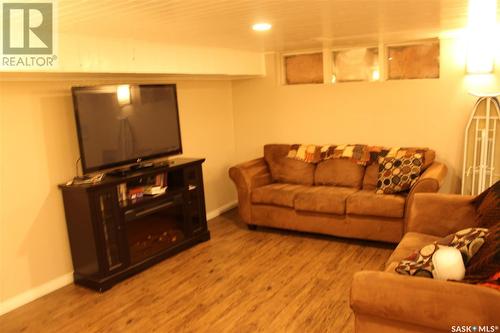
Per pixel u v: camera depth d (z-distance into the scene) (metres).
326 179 4.50
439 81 4.21
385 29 3.50
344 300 2.91
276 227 4.37
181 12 2.38
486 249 1.84
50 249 3.35
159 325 2.73
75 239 3.37
